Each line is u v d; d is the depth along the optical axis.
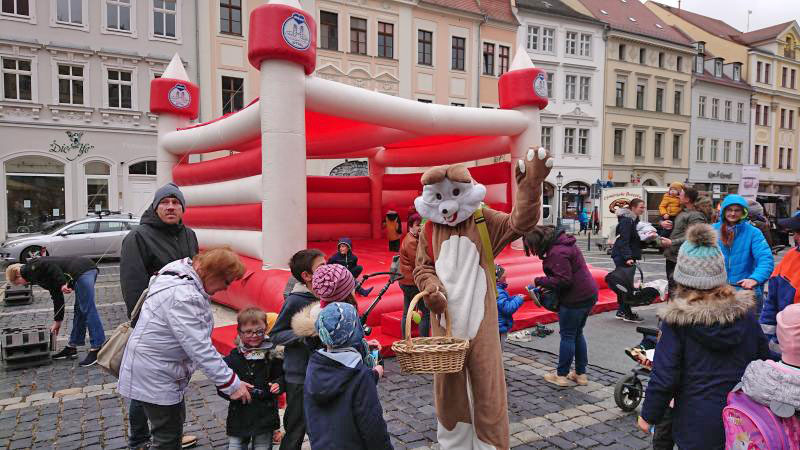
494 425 3.31
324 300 3.07
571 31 33.72
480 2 30.36
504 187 10.62
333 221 13.87
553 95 33.56
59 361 6.17
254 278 7.21
